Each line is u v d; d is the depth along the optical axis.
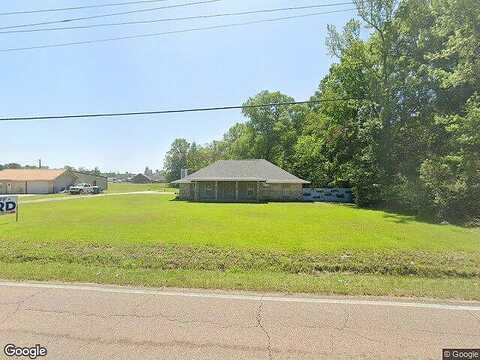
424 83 23.23
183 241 9.44
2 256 7.88
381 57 25.52
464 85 18.70
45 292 5.21
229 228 12.42
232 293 5.29
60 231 11.23
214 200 34.12
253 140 56.16
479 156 16.00
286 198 36.31
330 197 36.09
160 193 49.66
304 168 45.91
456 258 7.86
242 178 33.72
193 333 3.79
